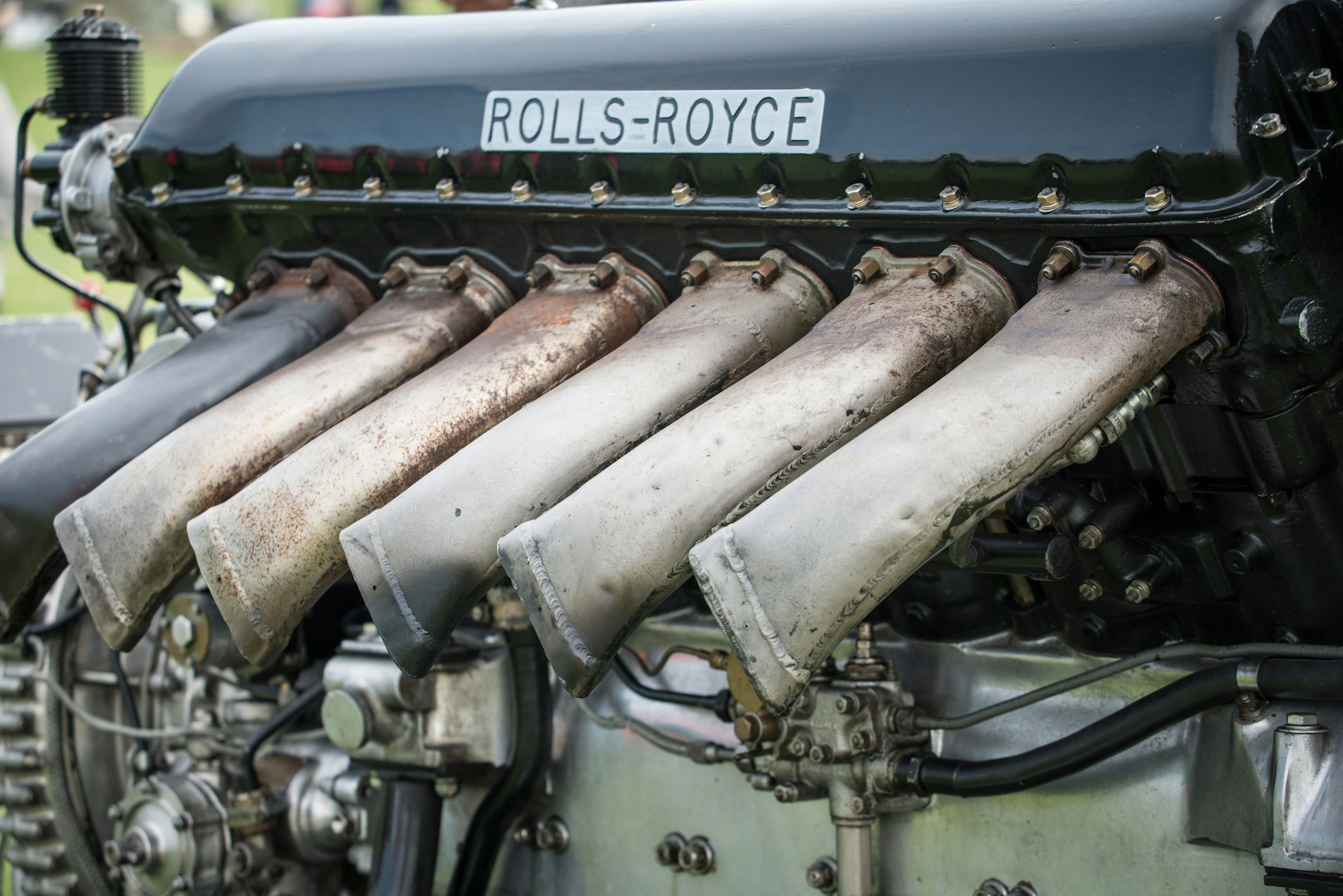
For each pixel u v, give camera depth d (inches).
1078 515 79.4
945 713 95.6
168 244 111.8
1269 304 70.3
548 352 86.7
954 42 77.4
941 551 75.3
